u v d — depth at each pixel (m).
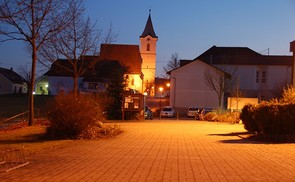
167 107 63.94
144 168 11.27
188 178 9.77
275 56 74.81
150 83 108.81
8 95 78.75
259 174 10.34
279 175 10.17
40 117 37.59
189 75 70.75
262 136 20.56
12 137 21.16
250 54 80.94
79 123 21.05
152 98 97.31
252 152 15.17
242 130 27.98
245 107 23.44
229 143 18.97
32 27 24.91
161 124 35.44
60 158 13.19
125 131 26.09
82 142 19.19
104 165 11.73
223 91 66.56
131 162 12.45
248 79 74.50
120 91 44.19
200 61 70.06
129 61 92.44
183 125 34.31
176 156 14.08
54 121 21.00
